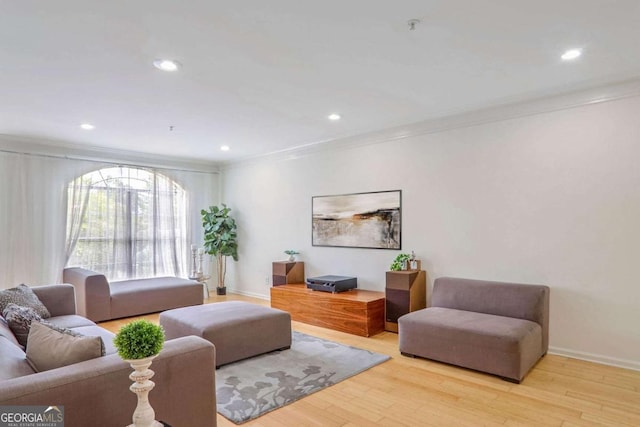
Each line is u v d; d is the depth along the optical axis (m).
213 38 2.33
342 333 4.25
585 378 2.94
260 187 6.29
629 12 2.07
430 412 2.46
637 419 2.35
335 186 5.20
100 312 4.73
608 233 3.20
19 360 1.85
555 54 2.60
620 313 3.15
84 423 1.55
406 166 4.48
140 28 2.20
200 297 5.64
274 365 3.28
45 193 5.08
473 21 2.16
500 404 2.55
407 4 1.99
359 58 2.64
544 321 3.38
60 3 1.93
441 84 3.15
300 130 4.65
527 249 3.61
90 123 4.25
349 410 2.50
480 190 3.90
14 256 4.82
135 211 5.93
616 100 3.16
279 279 5.38
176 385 1.84
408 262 4.32
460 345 3.13
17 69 2.77
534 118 3.57
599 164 3.24
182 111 3.83
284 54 2.57
